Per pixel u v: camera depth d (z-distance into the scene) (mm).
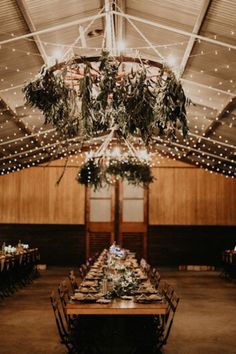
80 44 7848
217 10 6051
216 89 8750
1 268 9805
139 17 7020
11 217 17094
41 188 17109
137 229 17094
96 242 17078
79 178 11336
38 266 16391
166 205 17109
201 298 10148
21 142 13695
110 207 17156
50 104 4508
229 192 17094
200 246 17016
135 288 5891
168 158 17172
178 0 6168
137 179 11266
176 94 4441
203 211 17078
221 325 7434
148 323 5723
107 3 6449
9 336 6605
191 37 6953
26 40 7148
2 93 9086
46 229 17078
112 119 4715
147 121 4359
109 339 5844
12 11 6223
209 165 16766
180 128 4789
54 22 6879
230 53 7207
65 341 5273
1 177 17141
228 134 12008
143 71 4391
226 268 14094
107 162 11188
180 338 6562
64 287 6316
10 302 9461
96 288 6094
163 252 17047
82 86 4496
